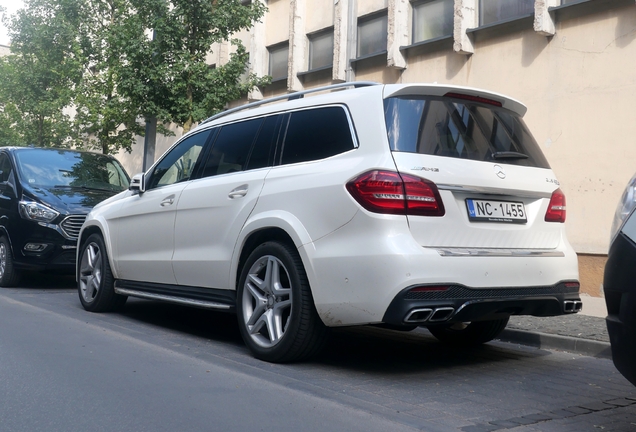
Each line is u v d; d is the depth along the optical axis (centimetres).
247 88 1516
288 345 512
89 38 1808
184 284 639
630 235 343
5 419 383
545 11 1066
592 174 1020
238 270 577
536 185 522
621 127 985
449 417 404
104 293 762
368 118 491
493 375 518
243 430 370
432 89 501
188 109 1366
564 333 652
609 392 475
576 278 529
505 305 481
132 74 1347
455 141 496
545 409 427
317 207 495
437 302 452
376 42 1462
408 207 457
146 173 729
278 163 556
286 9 1725
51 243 977
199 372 498
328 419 393
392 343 645
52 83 2033
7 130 2112
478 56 1218
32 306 814
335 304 476
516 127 546
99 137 1791
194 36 1389
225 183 595
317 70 1593
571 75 1056
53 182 1066
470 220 482
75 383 459
